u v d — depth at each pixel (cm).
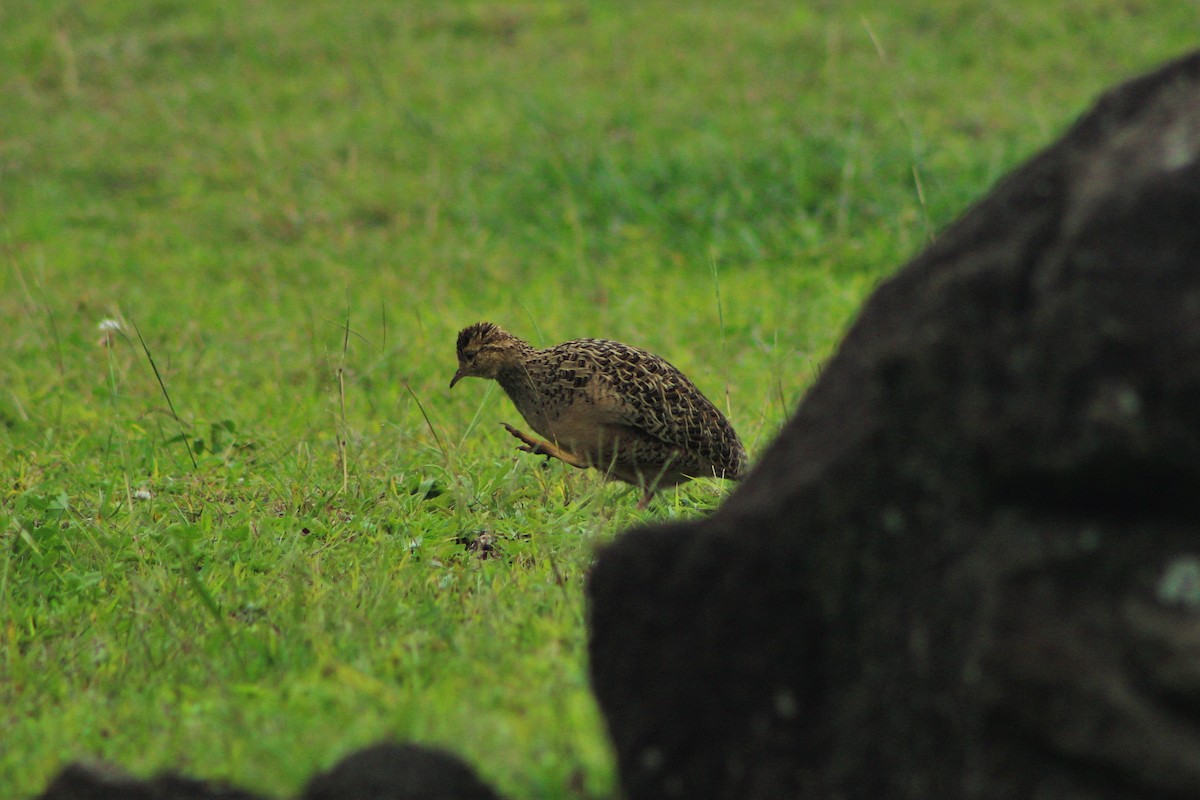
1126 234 442
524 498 1112
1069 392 443
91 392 1475
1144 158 454
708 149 2178
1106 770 426
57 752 662
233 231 2177
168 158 2478
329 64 2833
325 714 678
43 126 2630
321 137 2480
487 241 2053
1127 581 439
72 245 2125
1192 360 421
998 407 460
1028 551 451
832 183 2058
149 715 703
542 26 2939
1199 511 437
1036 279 466
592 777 575
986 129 2248
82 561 984
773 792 507
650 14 2928
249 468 1202
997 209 499
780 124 2317
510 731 620
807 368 1460
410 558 958
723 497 1112
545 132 2359
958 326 473
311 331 1593
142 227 2202
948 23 2731
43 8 3166
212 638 809
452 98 2614
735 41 2734
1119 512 448
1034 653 437
